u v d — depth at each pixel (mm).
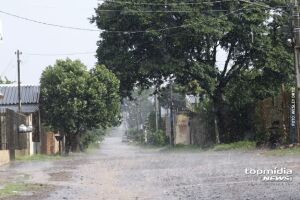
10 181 21812
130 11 52156
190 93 62219
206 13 51938
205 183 18438
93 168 28656
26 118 51781
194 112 74312
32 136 59438
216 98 58094
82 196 16500
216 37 50438
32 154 53062
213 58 56719
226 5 52469
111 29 54844
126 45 55906
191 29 50438
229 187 16891
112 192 17266
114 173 24578
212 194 15562
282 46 54188
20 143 45938
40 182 21234
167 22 52406
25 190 18406
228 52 56562
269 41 53406
